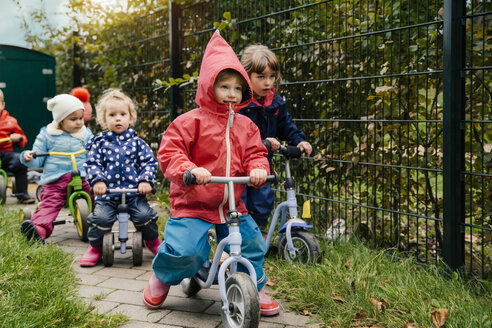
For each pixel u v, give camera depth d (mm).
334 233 4137
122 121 4004
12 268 3092
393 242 3902
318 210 4430
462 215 3160
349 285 2918
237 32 5105
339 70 4074
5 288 2855
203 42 5699
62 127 4793
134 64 7137
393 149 3855
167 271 2684
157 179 6602
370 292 2809
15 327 2326
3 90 8703
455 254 3146
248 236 2701
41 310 2572
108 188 3865
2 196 6234
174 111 6109
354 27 4074
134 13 6957
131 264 3816
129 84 7246
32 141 8969
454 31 3053
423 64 3695
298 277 3160
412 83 3754
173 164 2494
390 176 3869
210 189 2604
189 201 2629
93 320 2553
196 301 2996
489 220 3363
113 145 3959
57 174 4621
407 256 3635
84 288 3203
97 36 7949
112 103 4004
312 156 4414
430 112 3631
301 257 3477
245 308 2240
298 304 2850
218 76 2590
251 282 2312
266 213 3795
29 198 6547
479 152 3314
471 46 3197
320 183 4410
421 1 3670
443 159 3143
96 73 8227
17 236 4012
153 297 2830
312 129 4469
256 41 4926
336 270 3123
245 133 2742
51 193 4590
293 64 4578
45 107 9047
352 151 4098
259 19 4852
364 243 3924
